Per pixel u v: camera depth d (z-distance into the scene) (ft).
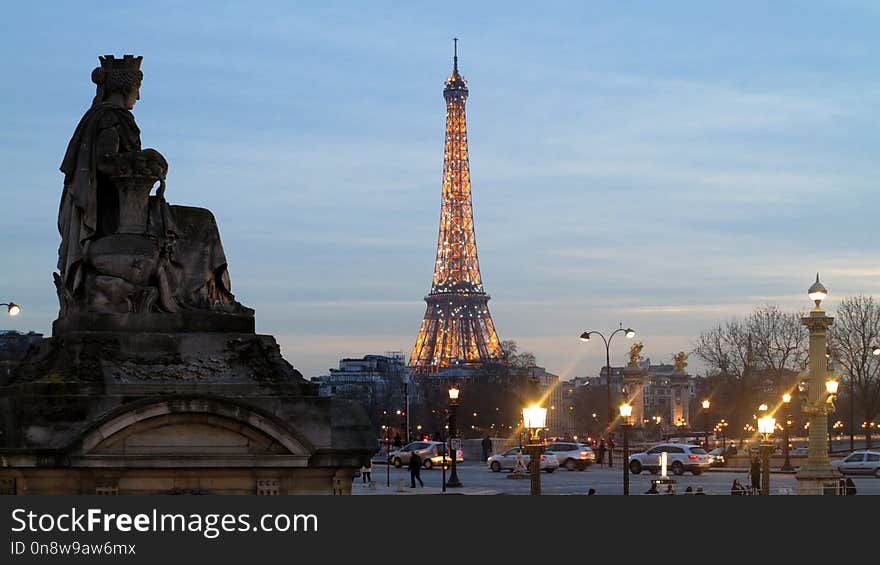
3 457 120.37
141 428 122.52
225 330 129.70
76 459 120.26
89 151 129.59
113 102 133.39
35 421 121.08
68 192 130.72
